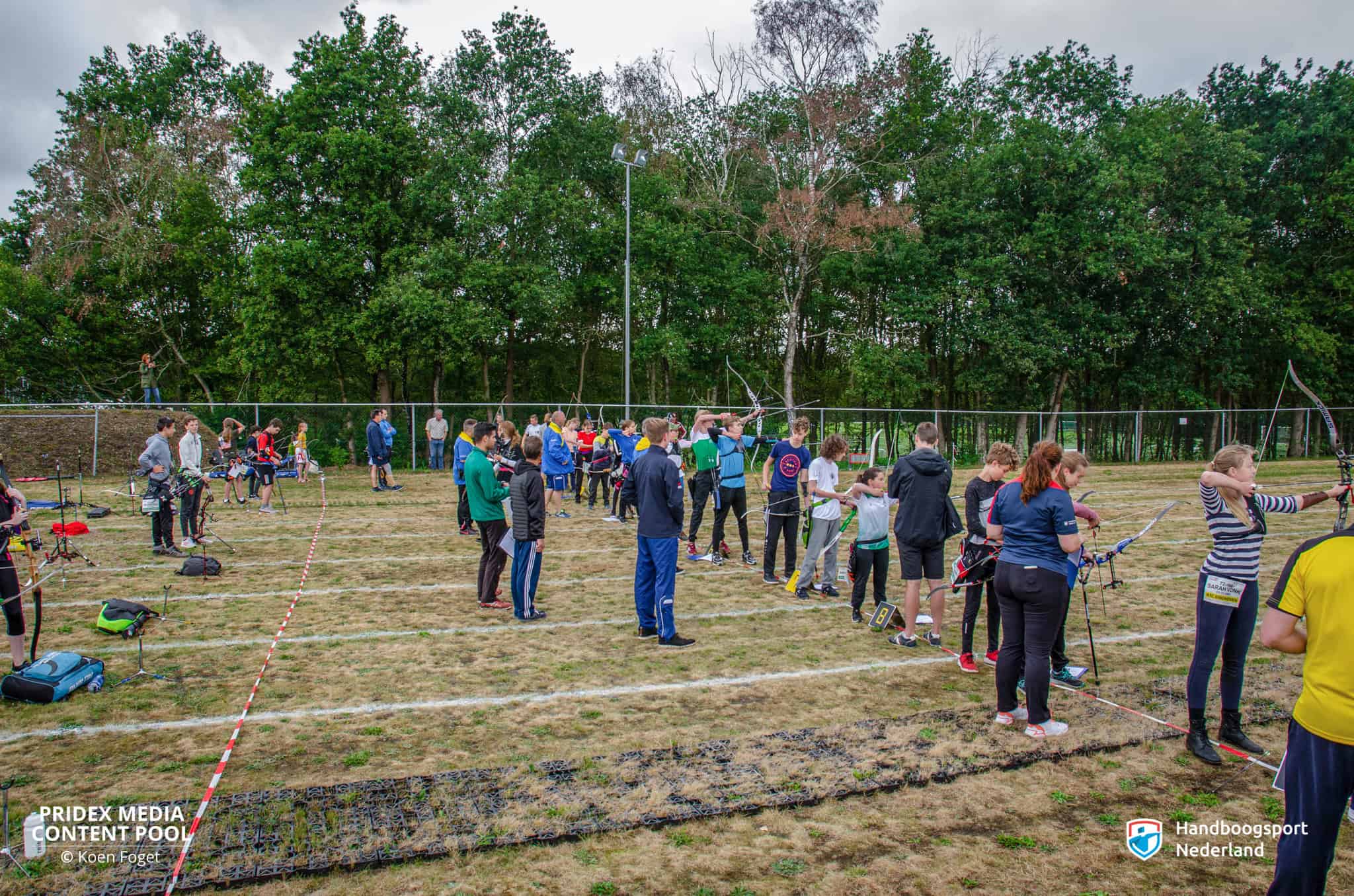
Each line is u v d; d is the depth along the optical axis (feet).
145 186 100.68
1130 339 97.66
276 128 90.17
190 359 110.83
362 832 12.51
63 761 14.96
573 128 103.60
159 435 34.32
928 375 114.01
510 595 28.30
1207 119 113.19
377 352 87.35
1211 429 100.83
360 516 48.01
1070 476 18.81
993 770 14.94
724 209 107.65
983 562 20.22
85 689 18.53
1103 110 114.32
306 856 11.84
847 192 113.50
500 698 18.45
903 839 12.59
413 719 17.17
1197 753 15.55
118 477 62.23
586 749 15.71
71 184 100.58
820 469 28.32
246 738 16.08
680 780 14.37
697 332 107.76
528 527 24.72
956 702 18.42
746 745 15.88
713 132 115.75
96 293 103.65
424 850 11.99
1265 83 113.39
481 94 100.94
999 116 120.47
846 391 114.62
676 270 107.14
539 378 121.08
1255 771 15.05
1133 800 13.93
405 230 93.50
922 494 22.31
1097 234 95.81
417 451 77.61
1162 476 76.95
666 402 114.21
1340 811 9.10
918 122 111.04
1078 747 15.89
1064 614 16.30
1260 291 100.12
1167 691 19.20
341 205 89.10
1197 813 13.47
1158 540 41.73
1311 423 106.93
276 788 13.91
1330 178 105.50
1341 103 105.70
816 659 21.53
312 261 85.66
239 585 29.48
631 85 112.57
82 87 116.57
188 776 14.42
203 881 11.21
